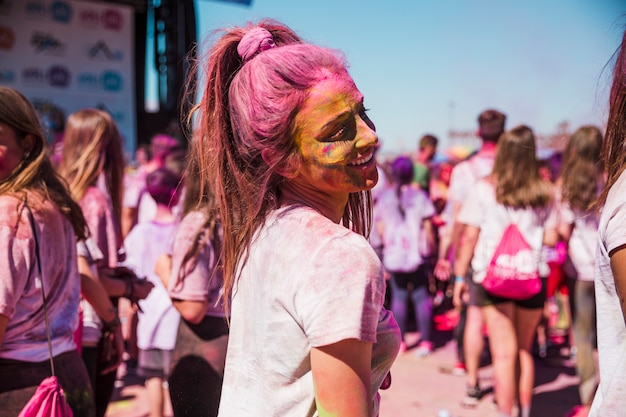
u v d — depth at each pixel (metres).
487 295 3.61
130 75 11.04
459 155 9.59
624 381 1.19
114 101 10.94
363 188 1.18
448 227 5.73
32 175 1.89
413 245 5.58
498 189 3.54
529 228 3.54
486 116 4.57
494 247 3.56
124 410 4.25
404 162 5.59
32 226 1.81
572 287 3.92
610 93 1.36
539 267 3.58
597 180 3.66
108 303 2.51
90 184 2.81
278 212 1.21
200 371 2.33
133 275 2.90
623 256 1.18
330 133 1.14
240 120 1.22
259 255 1.20
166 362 3.39
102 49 10.80
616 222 1.19
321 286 1.05
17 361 1.81
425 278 5.71
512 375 3.59
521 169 3.53
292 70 1.15
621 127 1.33
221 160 1.32
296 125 1.15
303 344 1.10
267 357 1.15
